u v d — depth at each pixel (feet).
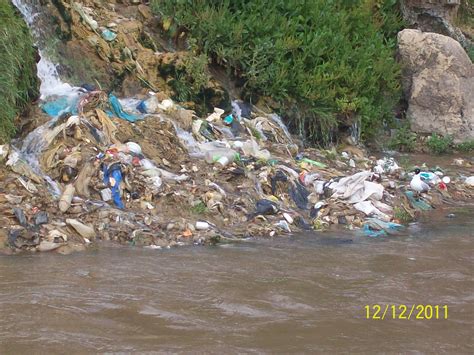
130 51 49.73
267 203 38.47
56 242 32.32
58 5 48.44
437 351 22.76
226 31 53.26
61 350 21.81
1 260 30.40
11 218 33.06
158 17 53.78
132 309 25.17
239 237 35.45
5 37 40.42
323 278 29.45
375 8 67.31
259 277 29.25
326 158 51.24
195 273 29.37
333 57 57.47
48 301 25.55
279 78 54.34
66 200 34.73
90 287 27.17
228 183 40.01
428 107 62.28
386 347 22.90
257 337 23.30
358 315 25.53
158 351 21.93
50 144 38.83
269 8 56.18
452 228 39.22
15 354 21.45
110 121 40.93
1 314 24.25
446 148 60.23
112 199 36.06
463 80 62.44
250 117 52.65
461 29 74.69
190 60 50.67
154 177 37.65
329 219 39.06
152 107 46.09
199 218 36.32
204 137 45.65
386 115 61.62
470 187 48.83
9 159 36.91
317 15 58.13
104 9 52.39
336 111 56.95
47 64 45.93
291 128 55.26
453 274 30.50
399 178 48.85
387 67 61.00
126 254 31.78
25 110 41.47
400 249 34.40
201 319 24.61
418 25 70.23
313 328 24.22
